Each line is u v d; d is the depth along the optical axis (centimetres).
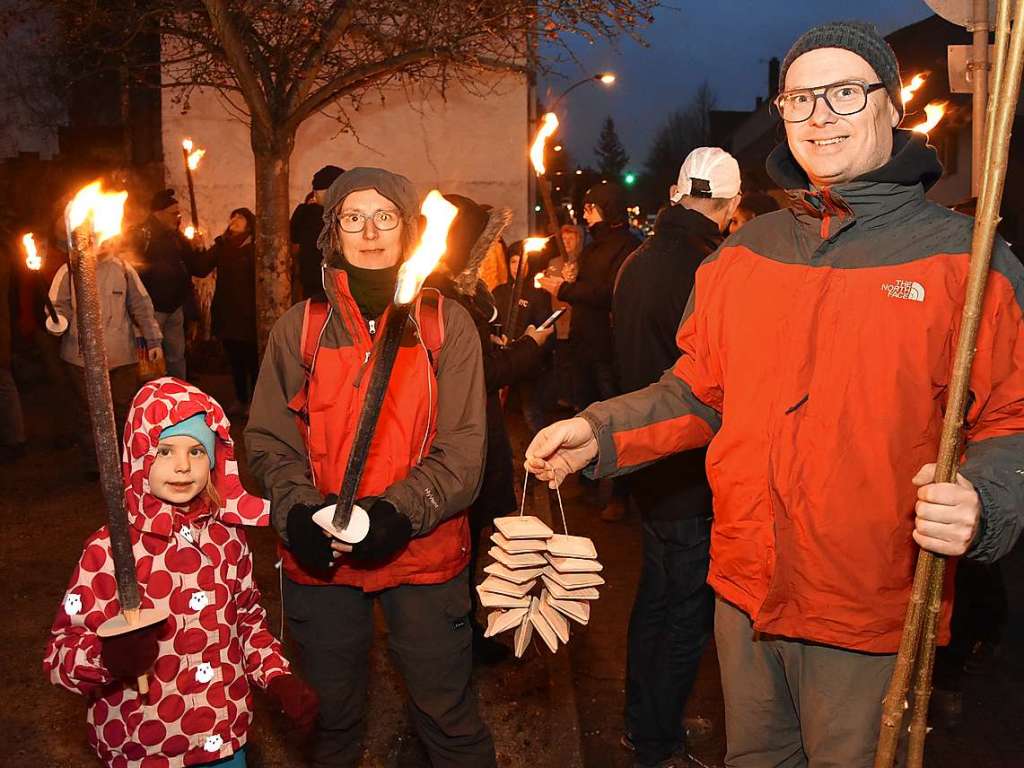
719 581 256
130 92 1546
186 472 263
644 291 379
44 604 518
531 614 255
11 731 389
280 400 305
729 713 261
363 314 299
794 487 237
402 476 292
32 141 1636
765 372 244
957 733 425
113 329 711
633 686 380
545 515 739
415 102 1414
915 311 229
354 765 317
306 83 635
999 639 420
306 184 1428
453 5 622
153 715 267
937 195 2397
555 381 897
